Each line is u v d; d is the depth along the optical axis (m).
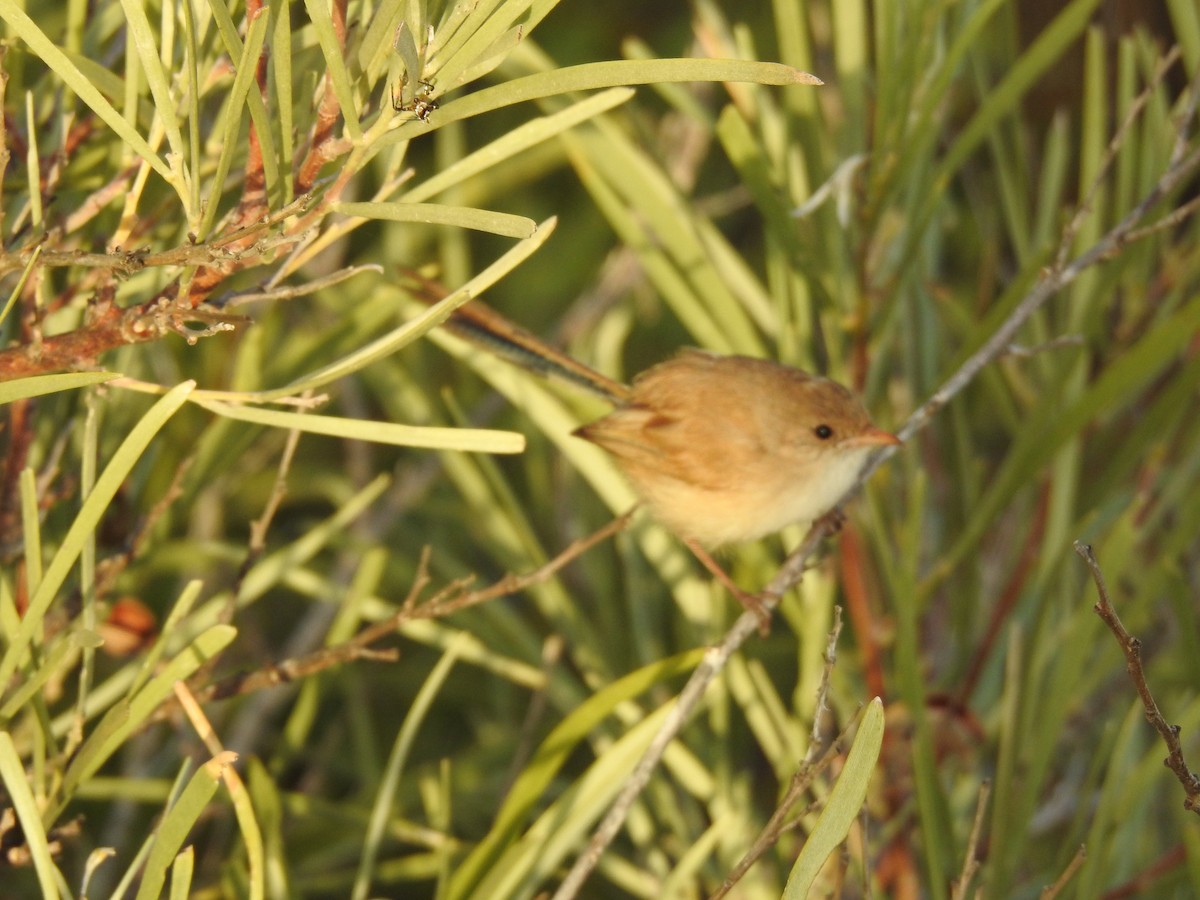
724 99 13.60
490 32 4.61
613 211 8.61
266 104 5.37
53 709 8.42
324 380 4.69
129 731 5.36
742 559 9.94
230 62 5.97
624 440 9.65
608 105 5.36
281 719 12.40
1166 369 9.69
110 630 7.80
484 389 13.64
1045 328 9.23
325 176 5.79
